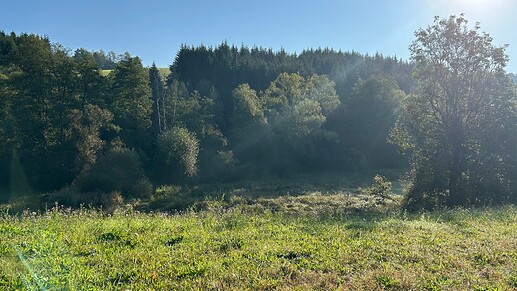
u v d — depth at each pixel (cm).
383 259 669
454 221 1154
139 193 3700
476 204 2486
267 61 8806
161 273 579
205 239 793
